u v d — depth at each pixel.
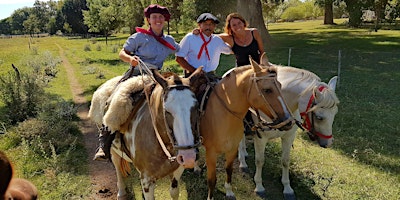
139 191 5.86
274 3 44.28
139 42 4.58
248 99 4.28
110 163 6.98
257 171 5.54
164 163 3.91
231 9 29.14
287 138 5.23
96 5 35.53
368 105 9.76
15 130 8.40
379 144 7.19
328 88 4.72
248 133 5.32
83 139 8.35
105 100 4.64
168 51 4.80
